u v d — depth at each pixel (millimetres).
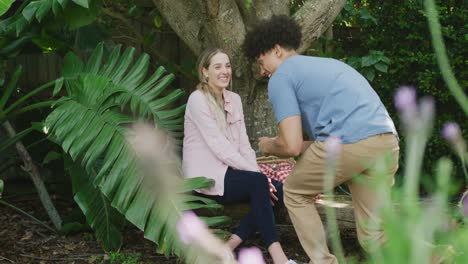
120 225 4723
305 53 5609
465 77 6289
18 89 6105
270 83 3344
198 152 4152
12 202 6340
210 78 4211
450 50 6254
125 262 4496
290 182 3439
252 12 4680
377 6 6445
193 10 4812
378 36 6414
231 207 4352
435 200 730
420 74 6195
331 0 4648
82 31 5363
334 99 3213
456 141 997
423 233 676
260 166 4449
